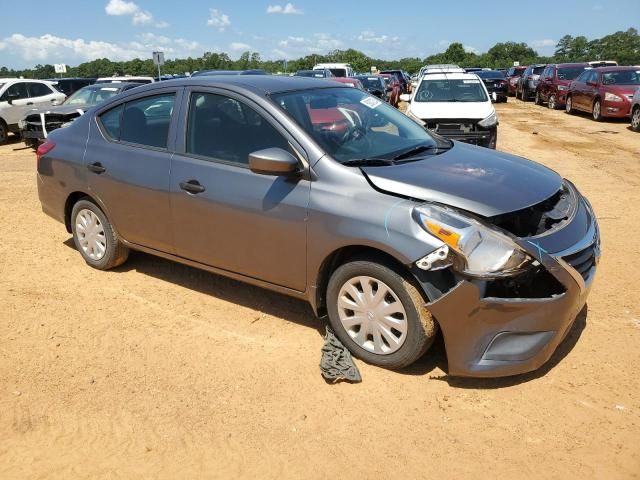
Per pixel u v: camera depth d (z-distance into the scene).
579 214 3.71
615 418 3.15
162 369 3.75
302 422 3.19
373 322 3.60
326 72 23.27
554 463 2.84
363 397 3.40
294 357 3.85
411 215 3.29
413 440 3.03
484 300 3.17
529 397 3.35
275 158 3.56
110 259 5.21
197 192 4.18
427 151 4.23
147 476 2.82
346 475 2.80
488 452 2.93
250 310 4.55
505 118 19.16
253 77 4.52
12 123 15.58
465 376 3.38
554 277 3.19
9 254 5.90
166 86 4.55
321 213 3.58
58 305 4.70
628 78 17.66
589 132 15.08
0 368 3.79
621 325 4.16
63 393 3.51
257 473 2.83
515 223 3.36
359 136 4.06
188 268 5.42
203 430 3.15
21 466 2.90
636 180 8.92
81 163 5.05
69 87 22.97
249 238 3.98
